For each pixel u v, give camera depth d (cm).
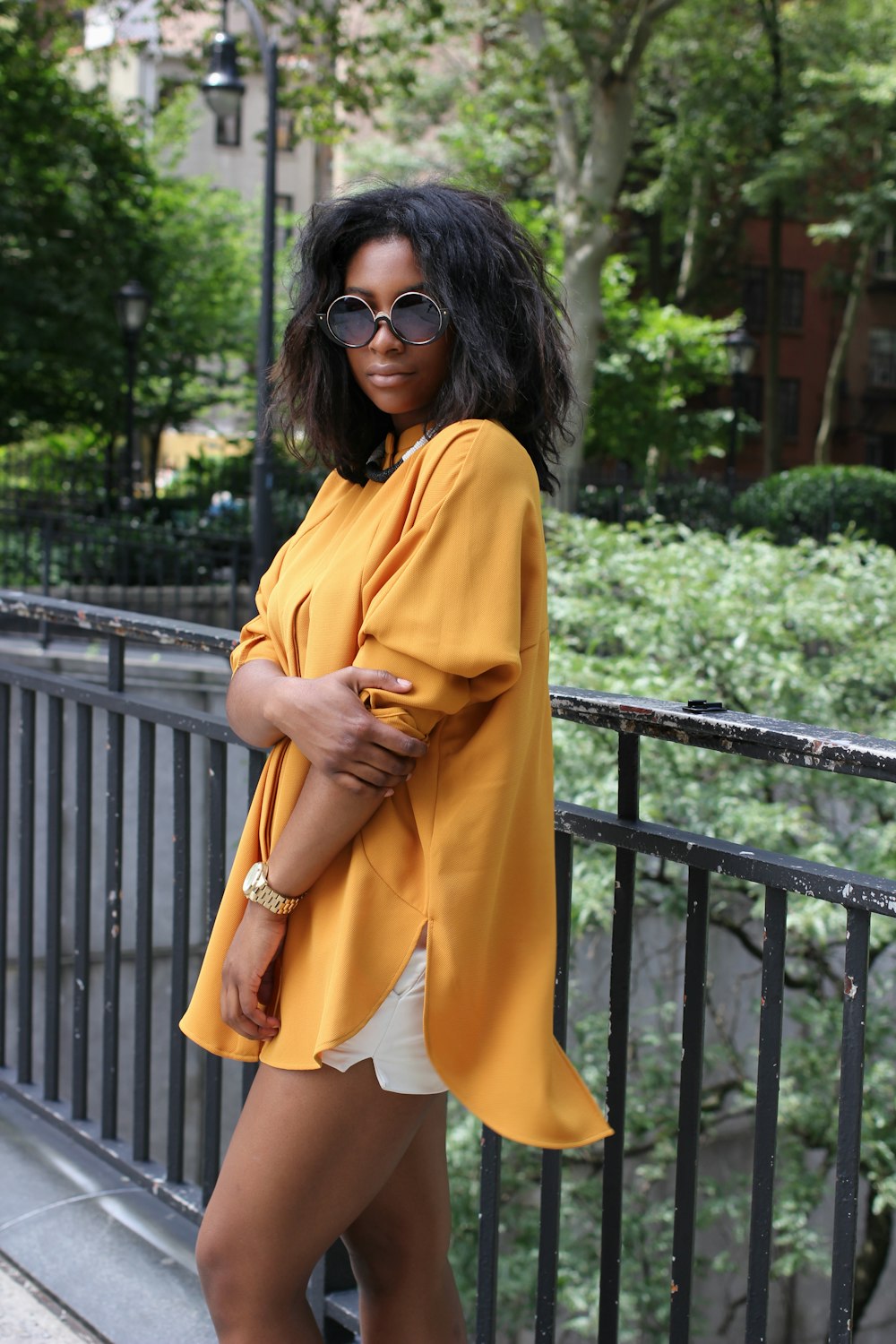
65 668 787
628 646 587
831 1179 711
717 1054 647
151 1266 214
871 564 627
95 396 1692
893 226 2386
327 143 1616
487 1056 128
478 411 128
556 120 1552
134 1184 240
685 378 2062
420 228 128
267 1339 130
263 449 1035
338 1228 130
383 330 129
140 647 889
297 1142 127
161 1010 737
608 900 574
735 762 575
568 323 138
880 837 569
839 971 649
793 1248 664
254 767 202
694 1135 152
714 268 2736
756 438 3328
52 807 259
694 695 565
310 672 128
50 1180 242
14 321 1538
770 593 623
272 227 1014
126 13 1623
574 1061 615
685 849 147
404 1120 129
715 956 758
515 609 121
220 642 196
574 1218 639
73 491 1216
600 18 1463
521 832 131
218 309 2202
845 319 3159
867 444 3484
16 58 1551
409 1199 145
